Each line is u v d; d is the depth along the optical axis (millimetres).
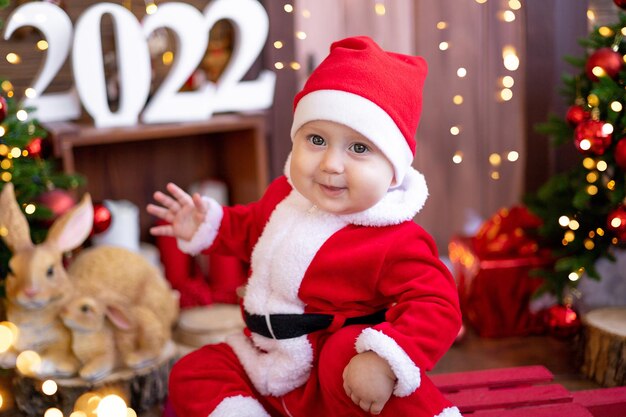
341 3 2316
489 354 2010
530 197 2066
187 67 2117
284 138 2393
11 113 1792
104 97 2051
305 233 1225
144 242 2445
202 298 2195
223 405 1215
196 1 2305
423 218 2406
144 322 1689
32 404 1654
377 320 1245
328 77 1164
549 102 2121
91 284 1746
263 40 2189
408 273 1181
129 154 2379
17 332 1624
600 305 2025
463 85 2266
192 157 2471
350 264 1195
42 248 1609
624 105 1729
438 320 1132
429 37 2248
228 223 1364
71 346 1659
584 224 1961
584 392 1545
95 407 1585
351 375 1107
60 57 2002
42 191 1857
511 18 2088
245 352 1287
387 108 1150
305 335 1225
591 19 2117
